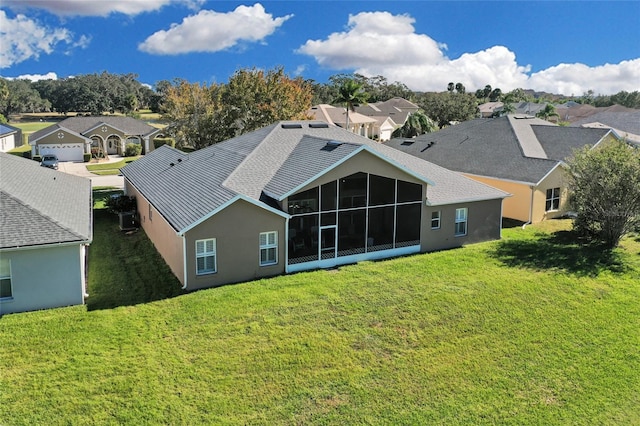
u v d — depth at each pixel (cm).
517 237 2722
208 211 1856
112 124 6400
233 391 1251
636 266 2231
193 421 1142
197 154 2953
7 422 1113
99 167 5416
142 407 1179
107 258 2228
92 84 13562
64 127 6219
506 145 3534
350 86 6153
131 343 1448
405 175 2275
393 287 1917
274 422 1149
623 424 1179
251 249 1962
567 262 2273
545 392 1289
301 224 2075
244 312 1662
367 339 1520
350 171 2127
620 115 5816
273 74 4184
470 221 2558
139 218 2858
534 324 1652
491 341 1534
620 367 1410
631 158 2388
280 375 1323
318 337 1519
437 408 1212
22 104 12825
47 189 2161
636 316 1727
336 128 2928
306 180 2039
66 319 1580
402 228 2333
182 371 1321
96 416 1143
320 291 1855
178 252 1912
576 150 2684
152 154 3484
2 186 1825
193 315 1631
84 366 1327
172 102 4256
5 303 1620
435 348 1484
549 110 10031
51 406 1171
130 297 1777
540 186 3072
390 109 9525
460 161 3612
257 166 2350
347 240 2194
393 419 1170
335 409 1198
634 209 2403
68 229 1691
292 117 4188
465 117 8600
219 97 4025
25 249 1590
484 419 1180
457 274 2086
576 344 1532
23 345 1417
